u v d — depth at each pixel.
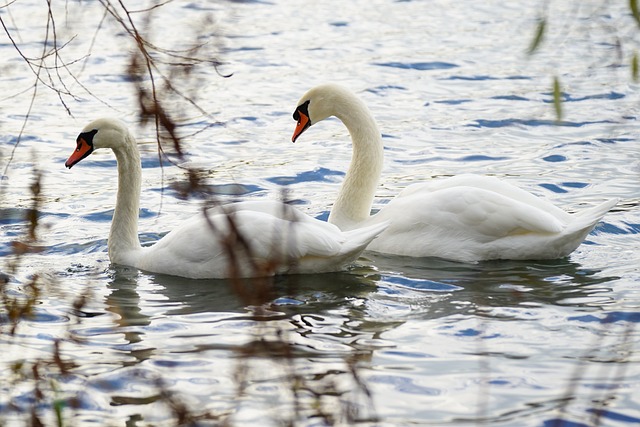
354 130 15.02
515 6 32.91
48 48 26.50
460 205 13.73
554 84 8.10
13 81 23.92
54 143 19.83
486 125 21.30
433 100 23.14
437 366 10.17
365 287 12.58
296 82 24.45
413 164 18.97
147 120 7.73
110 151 19.61
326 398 9.42
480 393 9.59
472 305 11.88
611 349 10.56
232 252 7.48
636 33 27.02
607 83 24.12
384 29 30.14
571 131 20.81
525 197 13.97
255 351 9.84
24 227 15.22
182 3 32.06
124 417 9.16
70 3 30.64
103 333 11.16
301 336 10.93
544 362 10.26
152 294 12.50
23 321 11.48
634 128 20.91
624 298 12.05
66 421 9.10
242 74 25.08
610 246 14.28
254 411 9.16
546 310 11.68
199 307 11.98
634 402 9.41
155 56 23.00
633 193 16.95
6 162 18.56
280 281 12.76
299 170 18.50
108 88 23.47
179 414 9.00
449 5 33.34
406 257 13.91
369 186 14.99
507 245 13.58
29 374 10.02
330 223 13.63
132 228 13.85
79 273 13.38
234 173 18.20
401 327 11.20
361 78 24.88
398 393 9.56
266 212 13.16
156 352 10.59
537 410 9.26
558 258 13.70
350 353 10.46
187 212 16.23
